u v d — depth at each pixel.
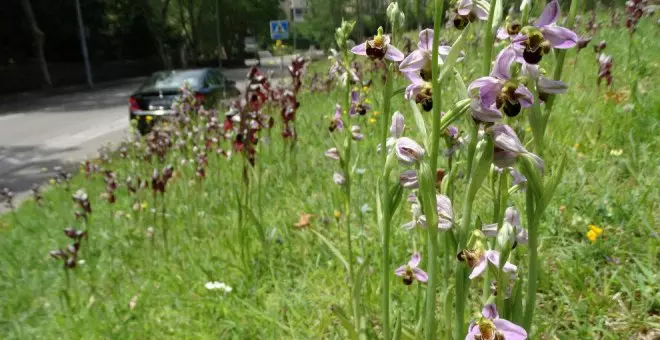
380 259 3.42
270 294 3.40
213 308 3.18
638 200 3.38
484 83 1.36
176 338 2.97
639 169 3.84
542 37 1.35
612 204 3.38
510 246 1.40
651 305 2.54
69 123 16.44
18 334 3.44
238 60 56.75
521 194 3.55
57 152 11.73
